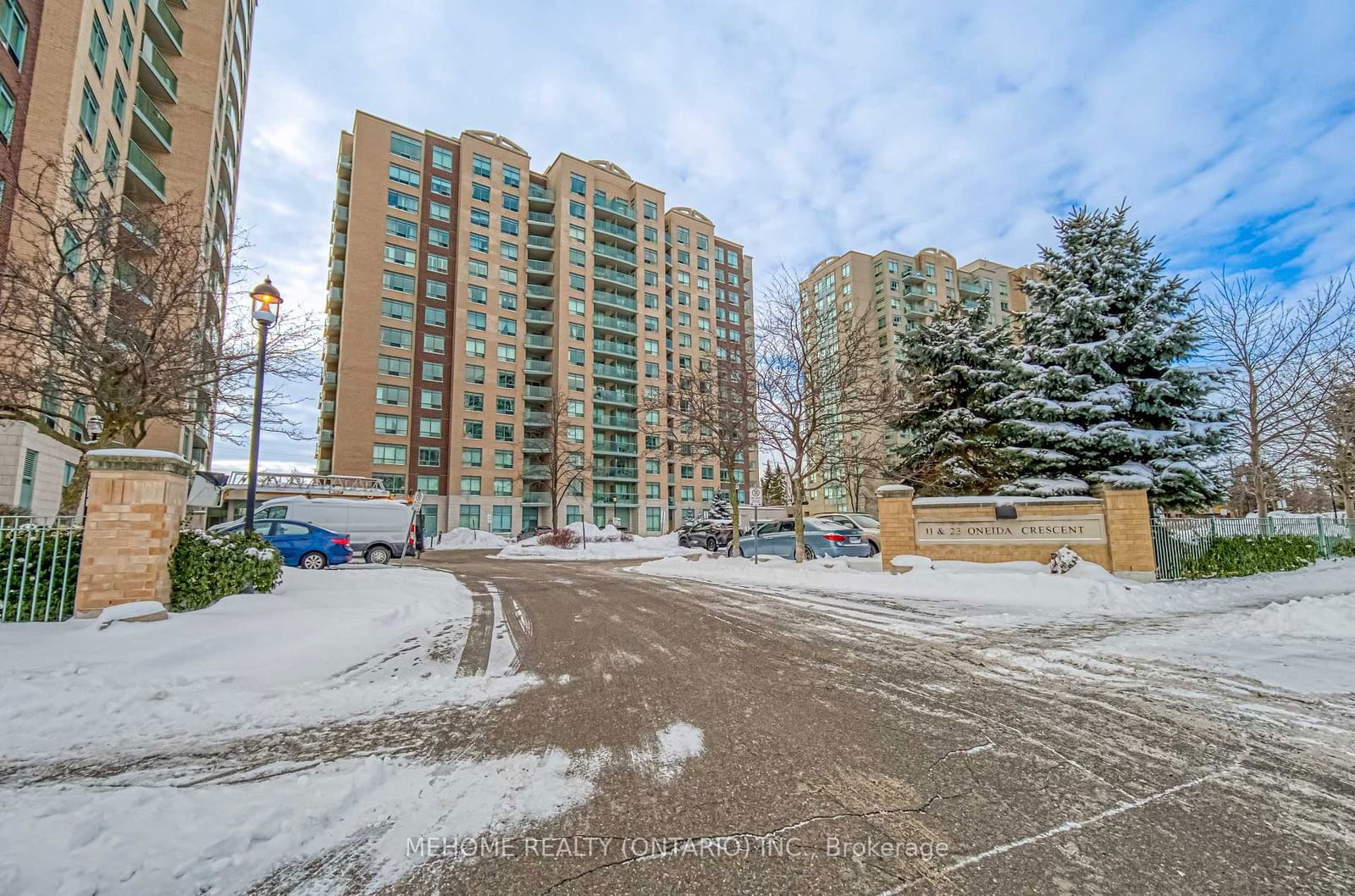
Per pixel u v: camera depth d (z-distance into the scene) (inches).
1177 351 565.3
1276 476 794.2
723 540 973.2
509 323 2110.0
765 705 182.1
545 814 116.0
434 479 1916.8
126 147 840.3
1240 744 149.6
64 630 232.7
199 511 1152.8
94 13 689.6
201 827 108.1
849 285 2635.3
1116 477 507.5
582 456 2082.9
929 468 740.7
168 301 363.6
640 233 2454.5
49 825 106.1
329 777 130.8
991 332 756.6
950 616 342.6
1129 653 245.6
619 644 272.5
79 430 665.0
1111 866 96.8
